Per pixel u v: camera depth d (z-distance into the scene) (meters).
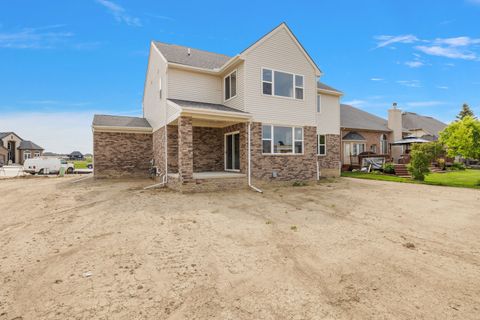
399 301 3.36
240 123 13.50
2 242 5.55
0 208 9.05
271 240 5.67
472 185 13.86
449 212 8.21
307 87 14.93
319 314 3.07
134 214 7.79
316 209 8.62
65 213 8.08
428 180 16.17
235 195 10.98
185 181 11.33
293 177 14.30
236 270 4.23
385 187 13.52
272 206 9.02
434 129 33.81
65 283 3.79
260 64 13.34
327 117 19.23
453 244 5.46
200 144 15.41
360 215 7.86
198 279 3.92
